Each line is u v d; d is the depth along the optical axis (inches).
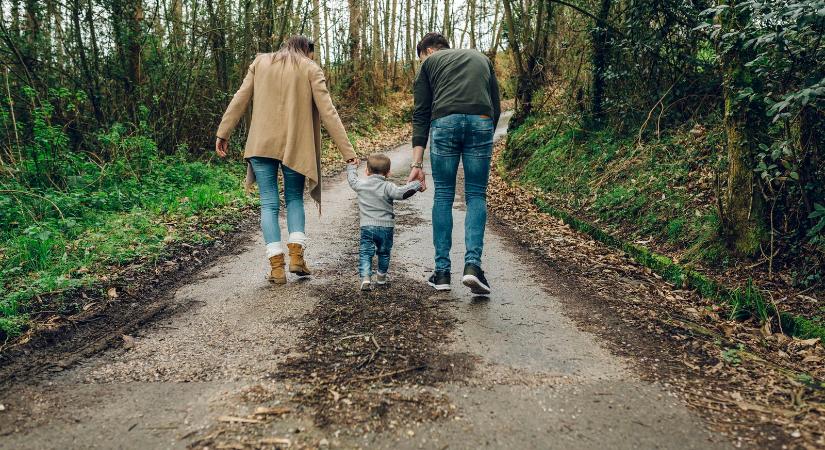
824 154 148.0
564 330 120.0
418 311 128.8
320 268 166.4
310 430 77.9
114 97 347.6
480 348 108.3
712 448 75.0
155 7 358.3
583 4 345.1
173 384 93.0
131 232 197.2
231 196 291.3
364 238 143.3
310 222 241.8
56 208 208.4
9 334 113.1
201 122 403.2
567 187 295.9
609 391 91.4
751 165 155.9
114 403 86.7
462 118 134.5
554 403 86.9
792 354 113.7
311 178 148.9
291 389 90.3
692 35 254.1
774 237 155.3
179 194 280.7
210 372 97.3
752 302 136.2
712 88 255.4
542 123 414.3
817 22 126.2
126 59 354.3
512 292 147.0
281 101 147.3
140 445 74.8
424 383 92.7
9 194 216.8
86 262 161.6
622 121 301.0
